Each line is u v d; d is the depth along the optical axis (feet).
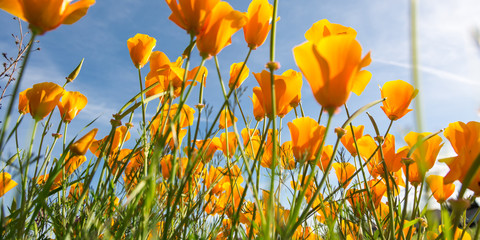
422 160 0.54
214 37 0.84
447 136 0.83
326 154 1.30
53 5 0.69
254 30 0.95
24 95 1.17
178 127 0.91
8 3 0.67
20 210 0.86
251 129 1.35
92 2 0.76
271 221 0.69
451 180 0.70
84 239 0.84
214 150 1.35
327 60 0.63
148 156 1.04
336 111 0.64
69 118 1.28
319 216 1.49
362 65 0.64
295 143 0.94
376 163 1.23
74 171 1.18
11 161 0.99
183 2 0.83
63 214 1.03
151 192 0.77
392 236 0.94
